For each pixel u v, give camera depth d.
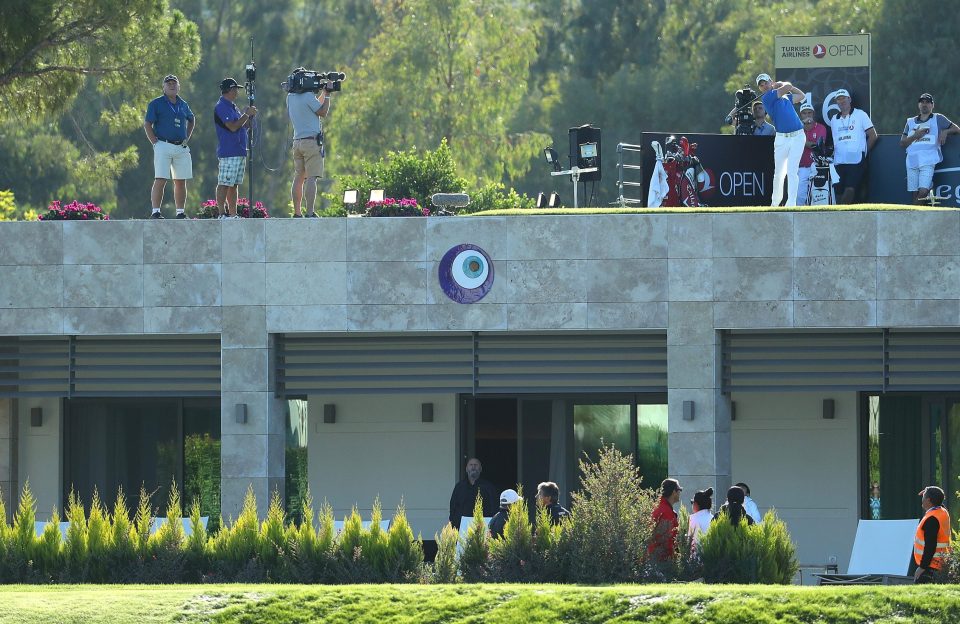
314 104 94.19
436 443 99.62
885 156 111.94
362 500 99.88
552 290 86.69
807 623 54.47
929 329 87.31
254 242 88.19
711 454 85.81
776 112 101.69
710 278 85.94
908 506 96.38
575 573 65.69
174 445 101.00
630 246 86.44
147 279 88.50
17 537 70.19
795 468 97.38
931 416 96.31
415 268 87.56
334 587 60.03
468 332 88.81
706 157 112.06
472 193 170.00
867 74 117.25
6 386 91.44
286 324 87.94
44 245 88.75
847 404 96.94
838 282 85.31
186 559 69.94
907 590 56.91
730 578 65.81
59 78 132.25
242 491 87.94
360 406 100.31
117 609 56.97
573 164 113.25
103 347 90.88
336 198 153.75
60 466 100.69
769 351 87.56
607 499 66.81
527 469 98.88
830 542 96.88
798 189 111.94
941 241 84.75
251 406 88.00
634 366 88.44
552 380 88.88
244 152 93.38
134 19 134.75
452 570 67.62
